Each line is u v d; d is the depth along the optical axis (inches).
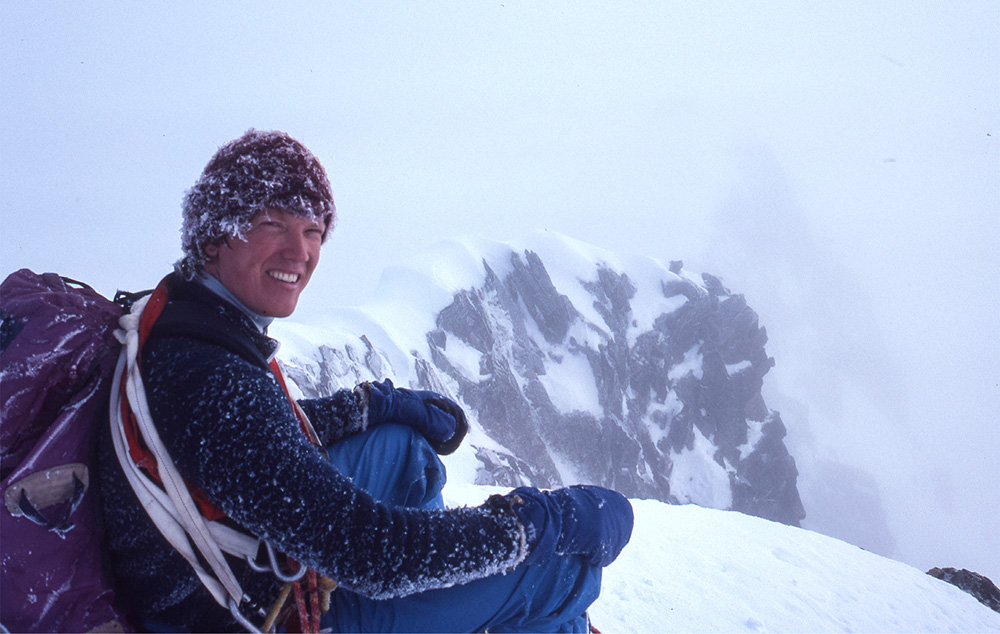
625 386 4517.7
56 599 59.4
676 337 4906.5
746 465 4653.1
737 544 287.6
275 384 64.2
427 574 62.5
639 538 272.5
